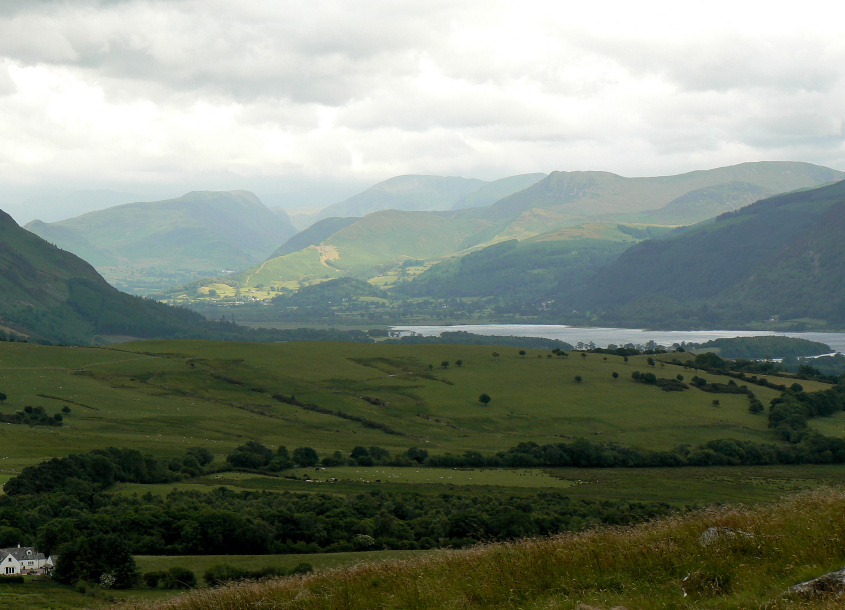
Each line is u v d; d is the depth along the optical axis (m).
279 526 74.38
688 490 126.12
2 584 52.66
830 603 12.97
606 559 18.36
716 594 15.46
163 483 123.50
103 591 50.16
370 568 21.58
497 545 21.95
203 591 23.12
